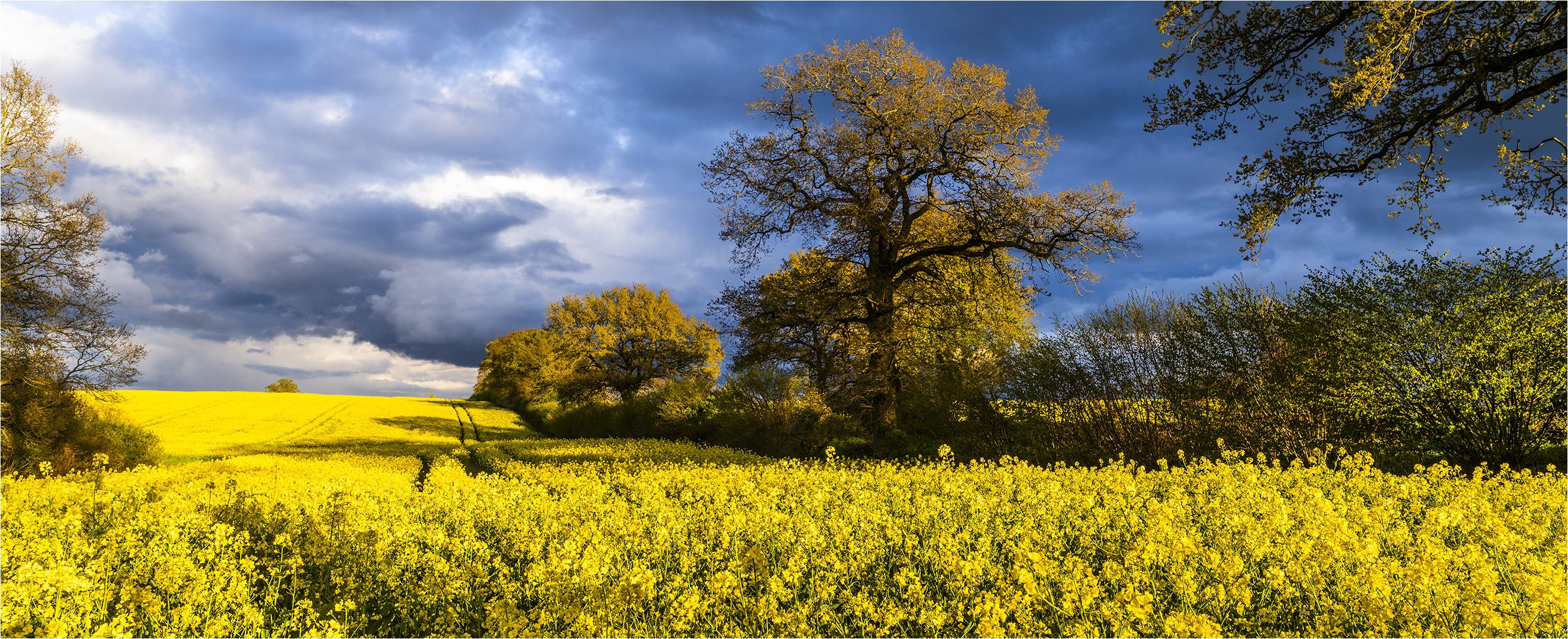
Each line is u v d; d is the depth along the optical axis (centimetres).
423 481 1625
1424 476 1056
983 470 1161
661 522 694
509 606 490
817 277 2762
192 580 499
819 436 2552
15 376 2083
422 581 560
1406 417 1424
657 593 519
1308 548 515
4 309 2106
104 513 790
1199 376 1677
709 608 499
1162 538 574
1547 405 1310
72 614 453
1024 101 2472
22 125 2170
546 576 527
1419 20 1078
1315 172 1249
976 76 2450
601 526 680
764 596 480
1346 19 1188
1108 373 1836
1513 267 1321
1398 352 1384
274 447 3111
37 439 2073
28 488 1012
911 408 2436
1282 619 478
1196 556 527
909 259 2714
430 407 6238
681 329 5178
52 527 680
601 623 461
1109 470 1164
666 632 466
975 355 2436
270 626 523
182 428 3819
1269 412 1584
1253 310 1633
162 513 704
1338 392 1461
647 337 5103
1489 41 1087
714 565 607
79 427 2172
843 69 2497
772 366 2772
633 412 3859
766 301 2806
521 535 691
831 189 2633
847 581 571
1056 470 1239
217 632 467
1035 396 1958
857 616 485
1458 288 1348
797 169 2583
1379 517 646
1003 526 698
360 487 1025
